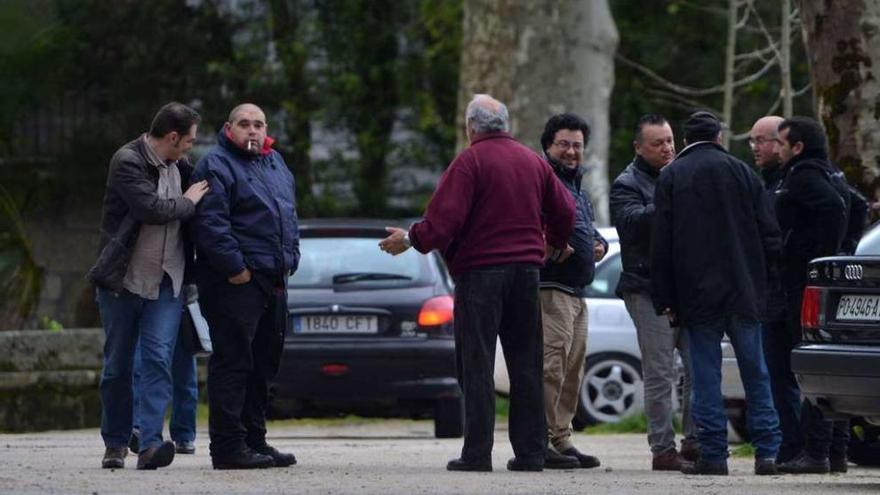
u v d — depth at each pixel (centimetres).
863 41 5209
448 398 5747
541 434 4078
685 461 4238
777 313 4166
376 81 10725
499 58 8325
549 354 4269
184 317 4634
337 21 10719
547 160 4347
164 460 3997
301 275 5753
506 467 4303
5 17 9025
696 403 4028
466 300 3984
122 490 3425
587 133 4350
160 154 3975
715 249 3975
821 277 3875
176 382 4806
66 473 3897
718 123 4044
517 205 3988
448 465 4069
